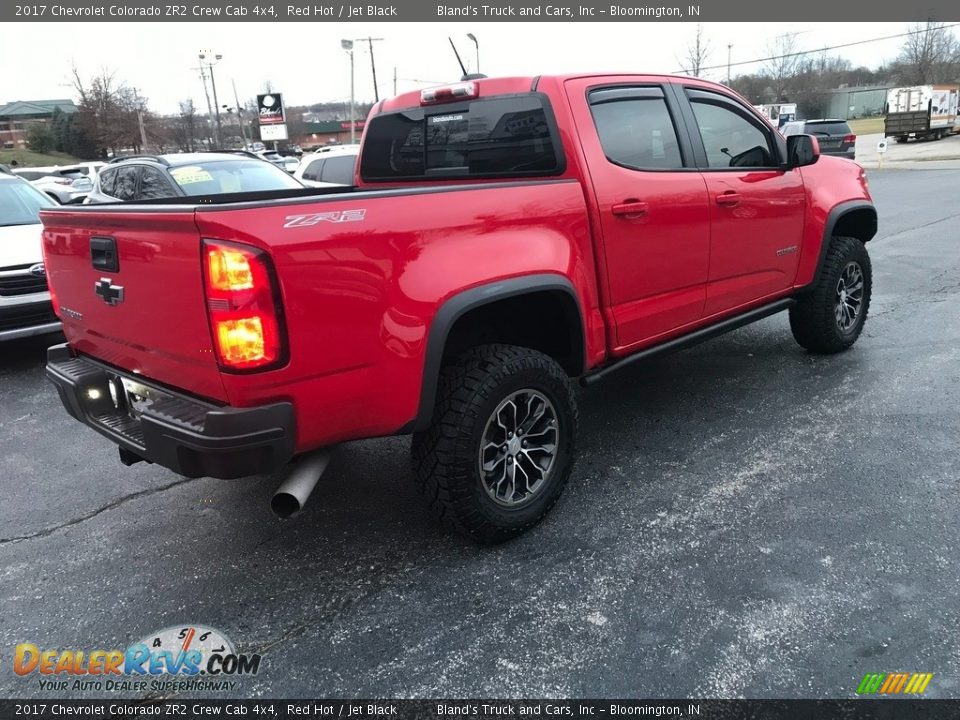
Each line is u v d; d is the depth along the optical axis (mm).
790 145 4293
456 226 2689
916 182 17891
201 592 2826
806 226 4547
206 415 2305
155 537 3260
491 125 3582
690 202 3668
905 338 5477
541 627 2520
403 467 3828
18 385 5598
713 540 2977
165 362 2578
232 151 9492
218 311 2234
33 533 3346
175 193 8023
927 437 3773
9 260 5688
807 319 4949
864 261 5078
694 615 2531
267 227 2232
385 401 2568
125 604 2773
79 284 2930
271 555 3057
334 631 2561
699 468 3619
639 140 3539
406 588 2777
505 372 2816
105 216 2598
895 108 36906
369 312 2465
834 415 4141
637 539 3020
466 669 2348
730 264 4023
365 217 2438
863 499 3221
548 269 2961
